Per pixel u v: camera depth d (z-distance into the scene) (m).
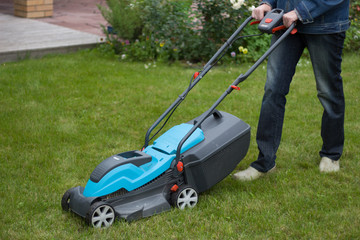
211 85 6.62
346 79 6.93
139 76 7.01
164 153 3.66
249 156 4.52
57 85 6.44
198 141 3.75
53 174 4.13
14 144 4.67
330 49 3.90
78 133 5.00
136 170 3.47
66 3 13.70
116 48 8.32
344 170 4.28
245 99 6.09
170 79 6.91
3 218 3.48
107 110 5.68
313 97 6.18
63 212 3.57
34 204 3.66
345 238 3.29
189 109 5.71
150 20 8.09
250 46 8.06
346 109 5.70
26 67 7.21
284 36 3.71
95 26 10.48
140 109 5.71
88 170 4.23
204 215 3.58
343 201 3.75
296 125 5.29
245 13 8.08
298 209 3.64
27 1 10.84
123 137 4.95
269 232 3.36
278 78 3.98
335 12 3.81
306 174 4.20
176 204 3.58
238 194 3.85
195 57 8.10
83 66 7.44
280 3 3.95
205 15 8.07
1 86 6.27
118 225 3.38
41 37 8.92
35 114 5.42
